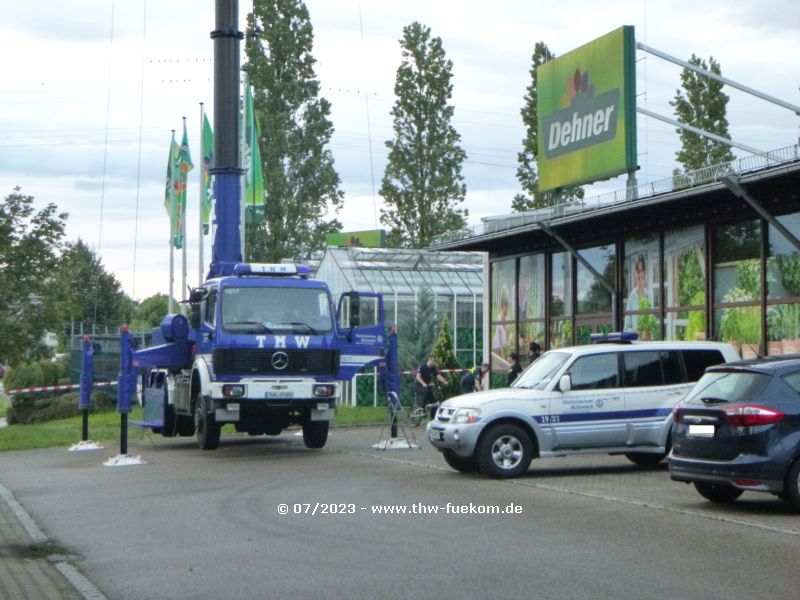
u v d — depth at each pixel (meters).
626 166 26.98
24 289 37.75
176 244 48.84
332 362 22.00
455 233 30.92
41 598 8.80
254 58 60.47
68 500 15.22
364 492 15.18
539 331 30.75
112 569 10.13
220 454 22.06
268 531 12.02
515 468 16.88
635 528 11.86
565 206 27.72
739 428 12.74
